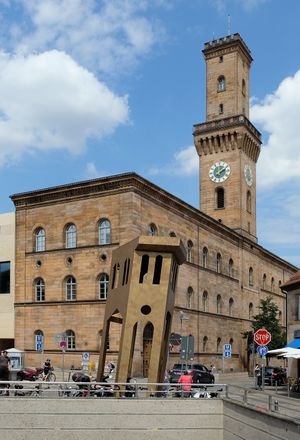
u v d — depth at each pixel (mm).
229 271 80438
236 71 92000
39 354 59469
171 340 42594
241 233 87438
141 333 53938
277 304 100000
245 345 82562
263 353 39375
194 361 67312
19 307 61375
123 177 56438
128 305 27328
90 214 58438
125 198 56469
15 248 62844
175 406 26109
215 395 31625
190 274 68125
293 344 47125
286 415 20375
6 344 64250
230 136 89188
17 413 25406
